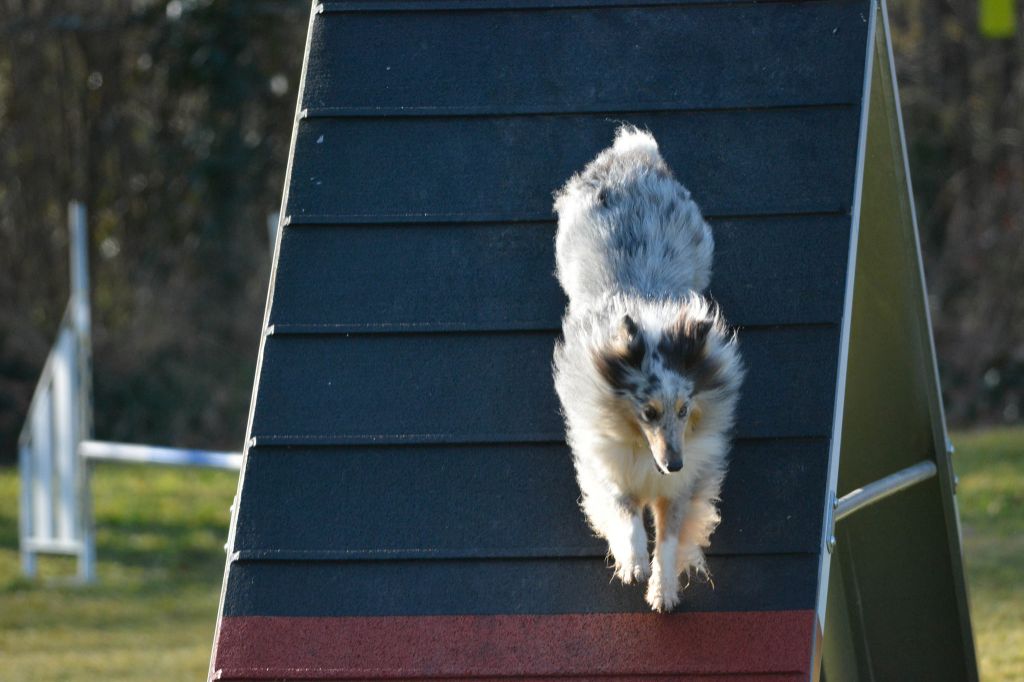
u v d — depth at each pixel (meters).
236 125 52.56
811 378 13.17
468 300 14.09
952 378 47.47
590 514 12.49
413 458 13.36
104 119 54.47
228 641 12.56
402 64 15.51
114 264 54.47
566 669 12.14
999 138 50.12
